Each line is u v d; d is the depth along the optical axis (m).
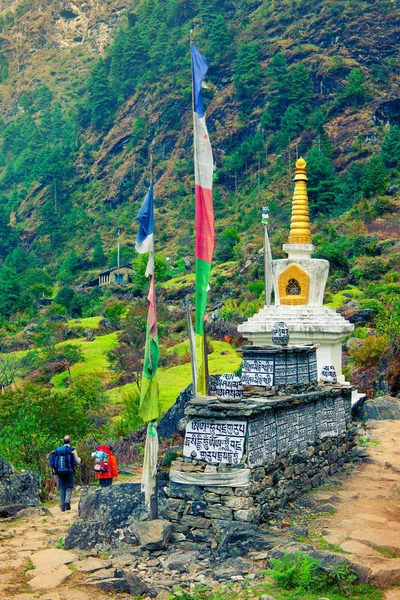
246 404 14.67
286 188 161.88
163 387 53.06
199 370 17.75
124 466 24.17
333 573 12.06
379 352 37.44
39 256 194.12
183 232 173.12
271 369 16.62
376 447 22.59
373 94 181.12
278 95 187.50
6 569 13.01
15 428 25.72
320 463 18.48
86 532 14.20
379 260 85.88
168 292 111.62
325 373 21.28
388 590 12.00
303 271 27.75
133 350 71.44
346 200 139.12
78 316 124.12
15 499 18.36
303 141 173.38
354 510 16.02
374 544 13.55
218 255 122.56
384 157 148.75
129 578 12.23
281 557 12.87
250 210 160.75
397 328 38.69
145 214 15.51
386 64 192.62
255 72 196.38
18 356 80.75
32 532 15.67
